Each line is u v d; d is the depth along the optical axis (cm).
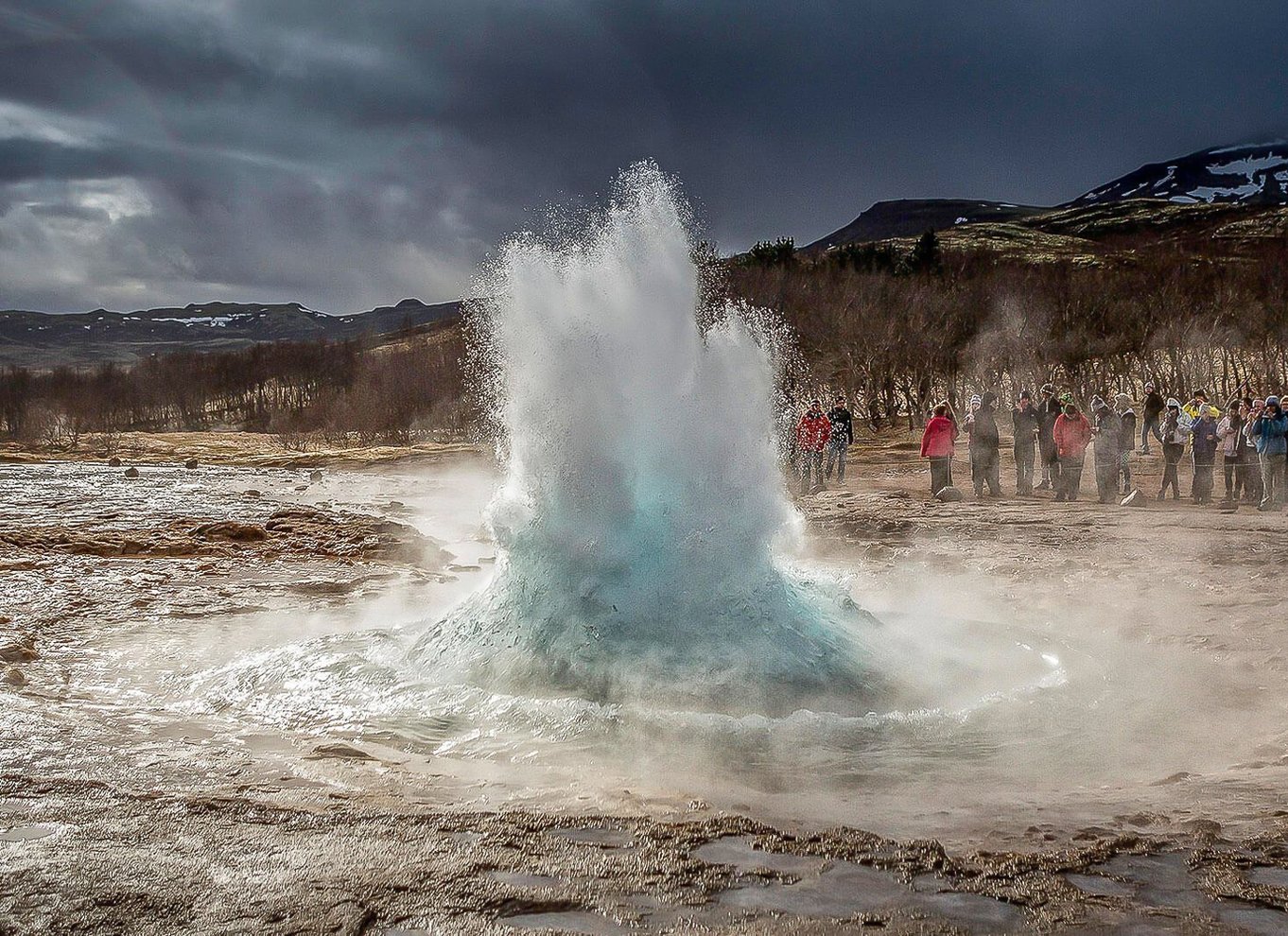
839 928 372
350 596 1218
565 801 514
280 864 422
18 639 931
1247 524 1827
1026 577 1313
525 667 749
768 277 6219
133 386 14212
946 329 5781
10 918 369
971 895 402
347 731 652
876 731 655
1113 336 5716
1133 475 2761
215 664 848
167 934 359
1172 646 905
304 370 13612
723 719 666
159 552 1656
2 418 12462
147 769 562
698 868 423
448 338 8256
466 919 374
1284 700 731
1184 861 438
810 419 2767
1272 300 5706
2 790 515
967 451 3834
